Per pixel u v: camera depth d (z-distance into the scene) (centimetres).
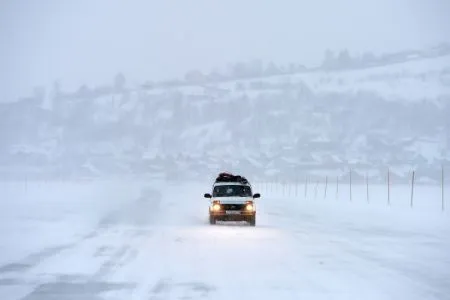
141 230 2586
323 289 1224
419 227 2814
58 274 1405
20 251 1841
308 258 1706
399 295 1161
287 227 2789
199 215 3575
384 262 1633
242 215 2792
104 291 1194
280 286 1258
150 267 1519
